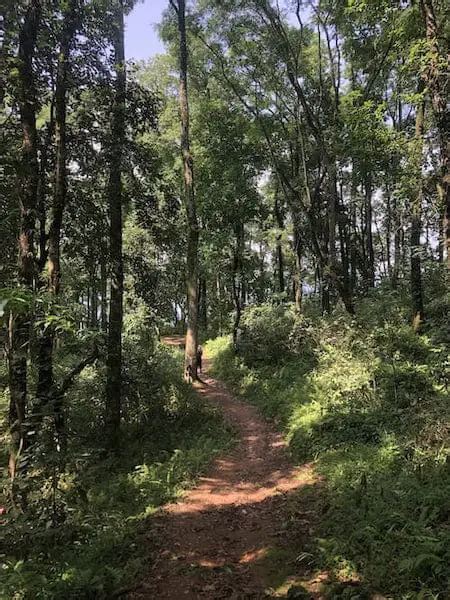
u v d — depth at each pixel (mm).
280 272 32406
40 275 9094
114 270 12016
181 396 14562
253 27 18234
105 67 10430
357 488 7473
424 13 8633
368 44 16297
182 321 41719
